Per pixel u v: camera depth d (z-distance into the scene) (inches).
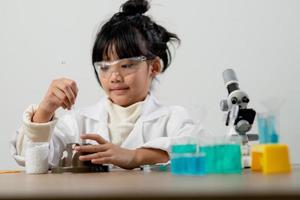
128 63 52.7
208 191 18.2
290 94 68.0
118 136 52.8
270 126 34.4
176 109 54.7
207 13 71.1
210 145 33.8
